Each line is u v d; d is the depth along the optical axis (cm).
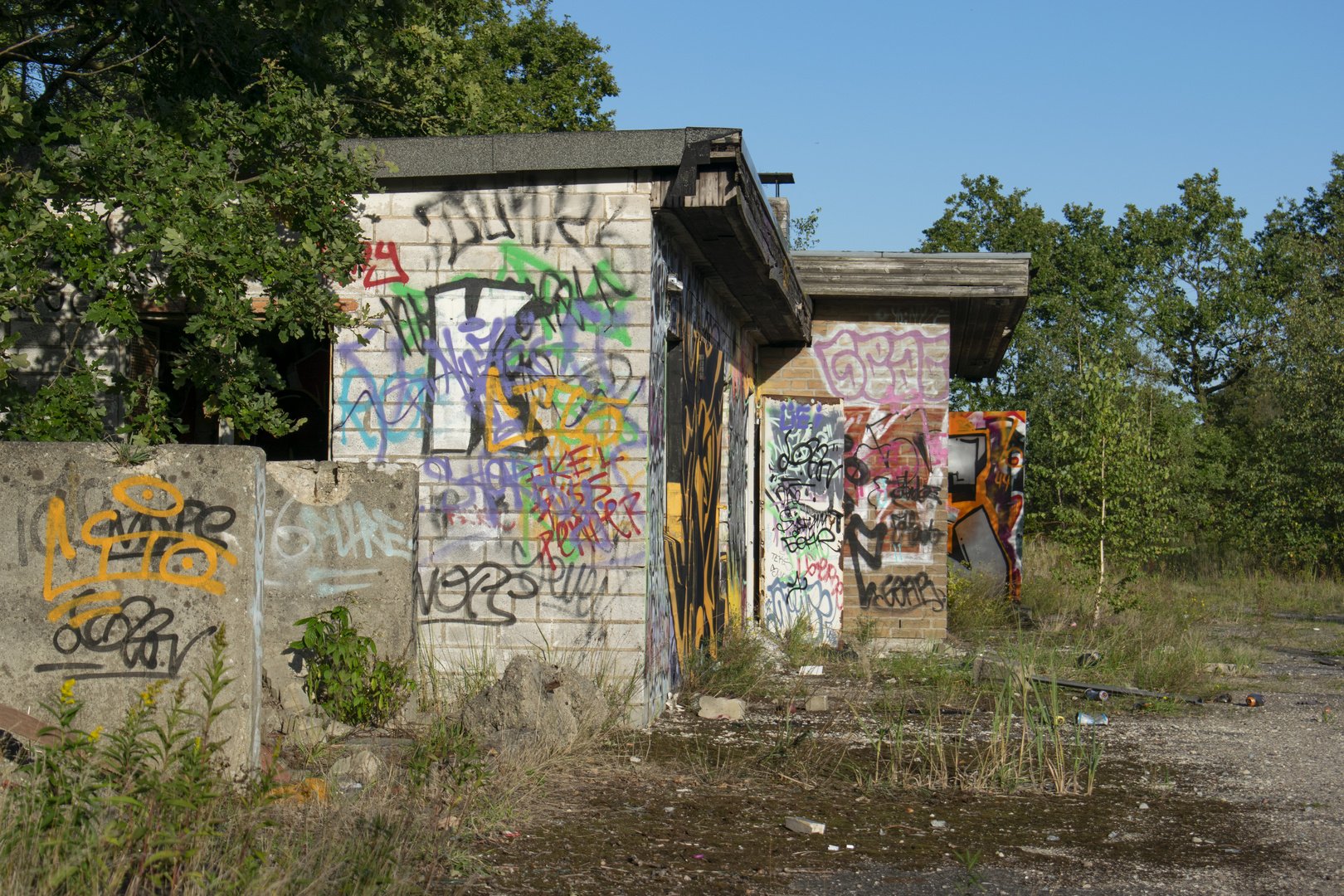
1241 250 3619
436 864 414
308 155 694
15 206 620
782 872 449
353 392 755
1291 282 3581
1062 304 3117
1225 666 1081
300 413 952
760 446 1190
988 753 678
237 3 991
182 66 1023
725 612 1065
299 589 661
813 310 1295
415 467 671
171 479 497
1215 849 496
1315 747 728
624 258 741
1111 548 1459
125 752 389
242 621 492
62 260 622
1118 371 1506
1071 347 2794
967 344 1504
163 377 820
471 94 1647
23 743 473
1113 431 1459
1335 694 955
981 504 1744
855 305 1291
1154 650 1053
